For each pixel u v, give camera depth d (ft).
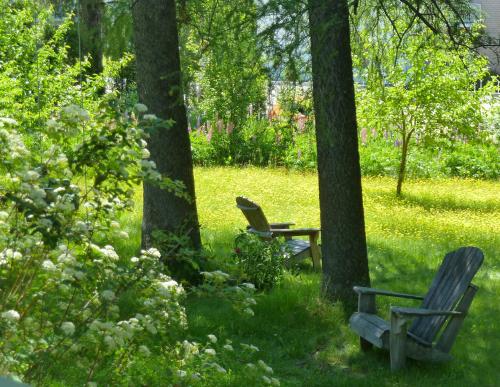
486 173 74.23
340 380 21.75
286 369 22.82
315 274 33.40
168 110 29.04
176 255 16.29
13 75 49.49
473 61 55.62
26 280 13.93
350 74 27.22
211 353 15.66
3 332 12.15
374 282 33.76
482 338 26.03
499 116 69.41
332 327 26.08
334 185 27.76
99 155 13.58
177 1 29.25
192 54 26.45
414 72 56.29
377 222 48.01
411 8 28.60
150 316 14.39
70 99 49.19
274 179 65.72
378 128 59.82
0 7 50.11
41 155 14.46
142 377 14.99
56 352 13.12
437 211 54.24
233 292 16.07
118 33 28.89
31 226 12.94
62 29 50.96
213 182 62.59
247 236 30.35
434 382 21.72
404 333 21.98
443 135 58.18
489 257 39.47
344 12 26.02
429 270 36.17
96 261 14.12
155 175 13.88
